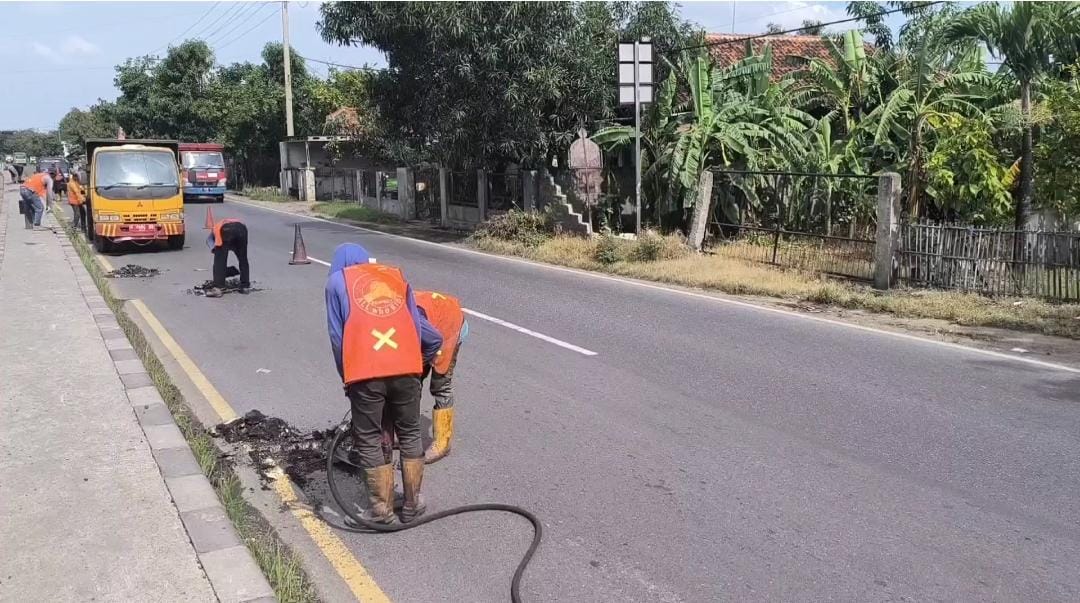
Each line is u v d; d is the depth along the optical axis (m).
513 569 3.86
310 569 3.88
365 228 22.08
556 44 16.98
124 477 4.74
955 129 13.09
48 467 4.88
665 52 18.62
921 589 3.62
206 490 4.58
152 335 8.94
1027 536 4.09
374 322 4.08
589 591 3.65
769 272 12.16
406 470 4.27
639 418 5.94
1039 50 11.59
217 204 34.06
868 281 11.40
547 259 15.07
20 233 19.44
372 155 31.23
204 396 6.63
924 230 10.73
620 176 18.72
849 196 15.80
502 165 19.67
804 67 19.73
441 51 17.34
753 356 7.70
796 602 3.54
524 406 6.26
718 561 3.89
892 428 5.66
